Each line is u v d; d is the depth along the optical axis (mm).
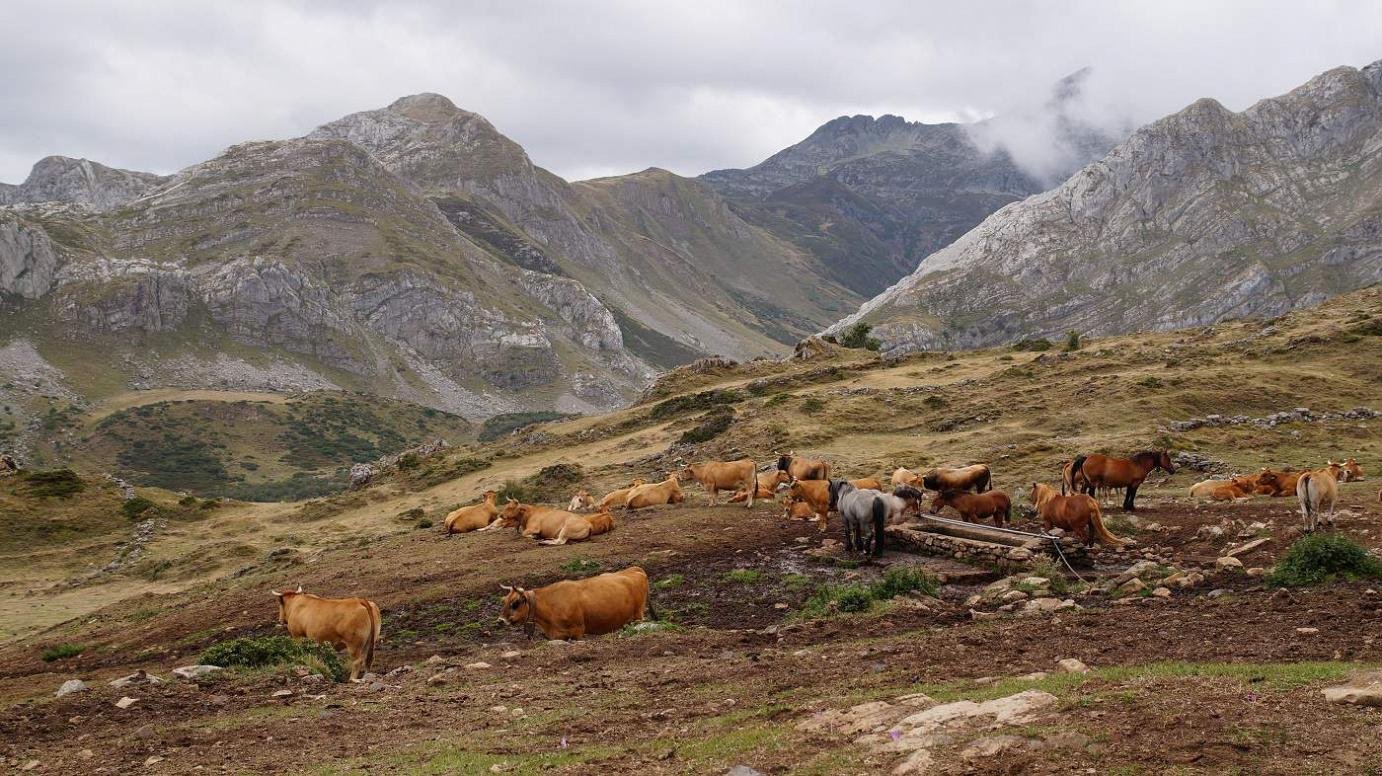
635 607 14656
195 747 9055
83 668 17562
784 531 22594
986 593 15461
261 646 13531
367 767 7910
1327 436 37500
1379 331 53562
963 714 7332
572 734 8648
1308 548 13961
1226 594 13539
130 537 50438
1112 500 25188
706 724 8523
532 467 54281
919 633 12617
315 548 36406
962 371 63250
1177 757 6098
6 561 47000
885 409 52312
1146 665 9539
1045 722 6969
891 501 19375
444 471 58469
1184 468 33438
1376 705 6734
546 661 12398
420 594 18938
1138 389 46531
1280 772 5781
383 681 11945
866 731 7461
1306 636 10398
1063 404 46969
